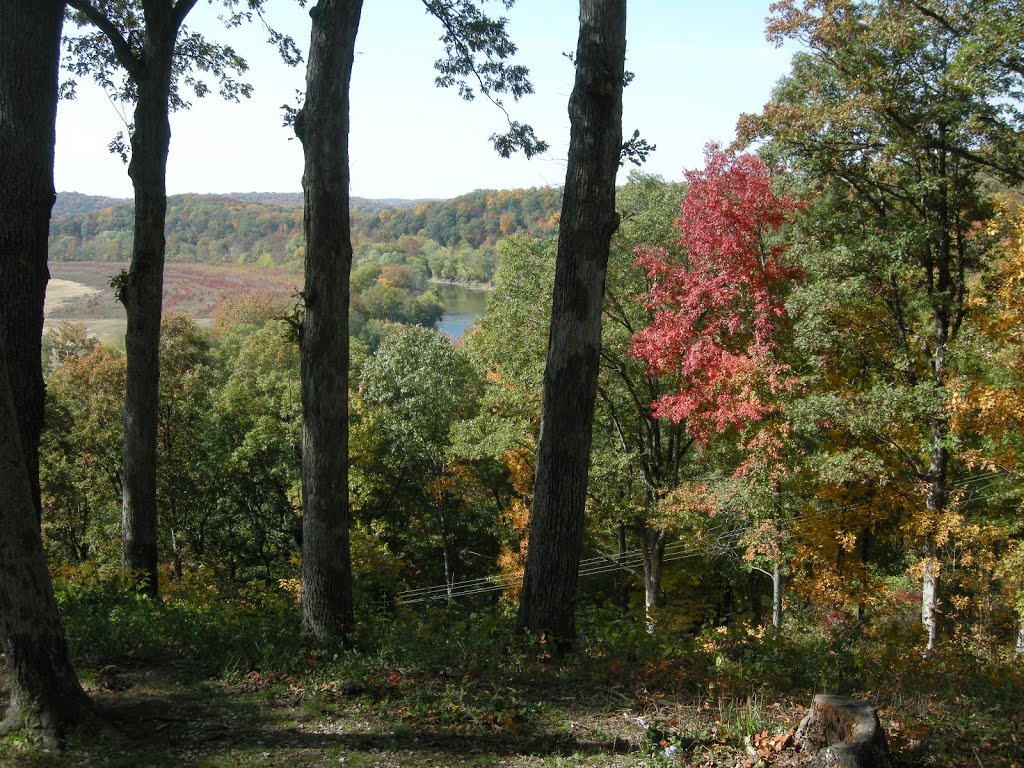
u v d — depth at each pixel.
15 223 6.48
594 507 19.75
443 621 8.34
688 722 5.32
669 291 16.94
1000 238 13.84
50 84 6.61
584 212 7.11
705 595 24.17
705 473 20.00
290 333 7.36
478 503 28.22
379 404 27.09
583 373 7.25
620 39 7.03
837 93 14.30
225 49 13.70
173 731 5.13
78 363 27.48
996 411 12.59
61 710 4.81
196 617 7.73
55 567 11.51
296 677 6.18
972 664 7.36
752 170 15.27
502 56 10.98
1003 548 16.70
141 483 10.36
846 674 6.57
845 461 13.70
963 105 12.91
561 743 5.08
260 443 26.22
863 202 15.66
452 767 4.72
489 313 20.39
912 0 13.37
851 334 15.09
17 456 4.68
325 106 7.02
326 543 7.30
